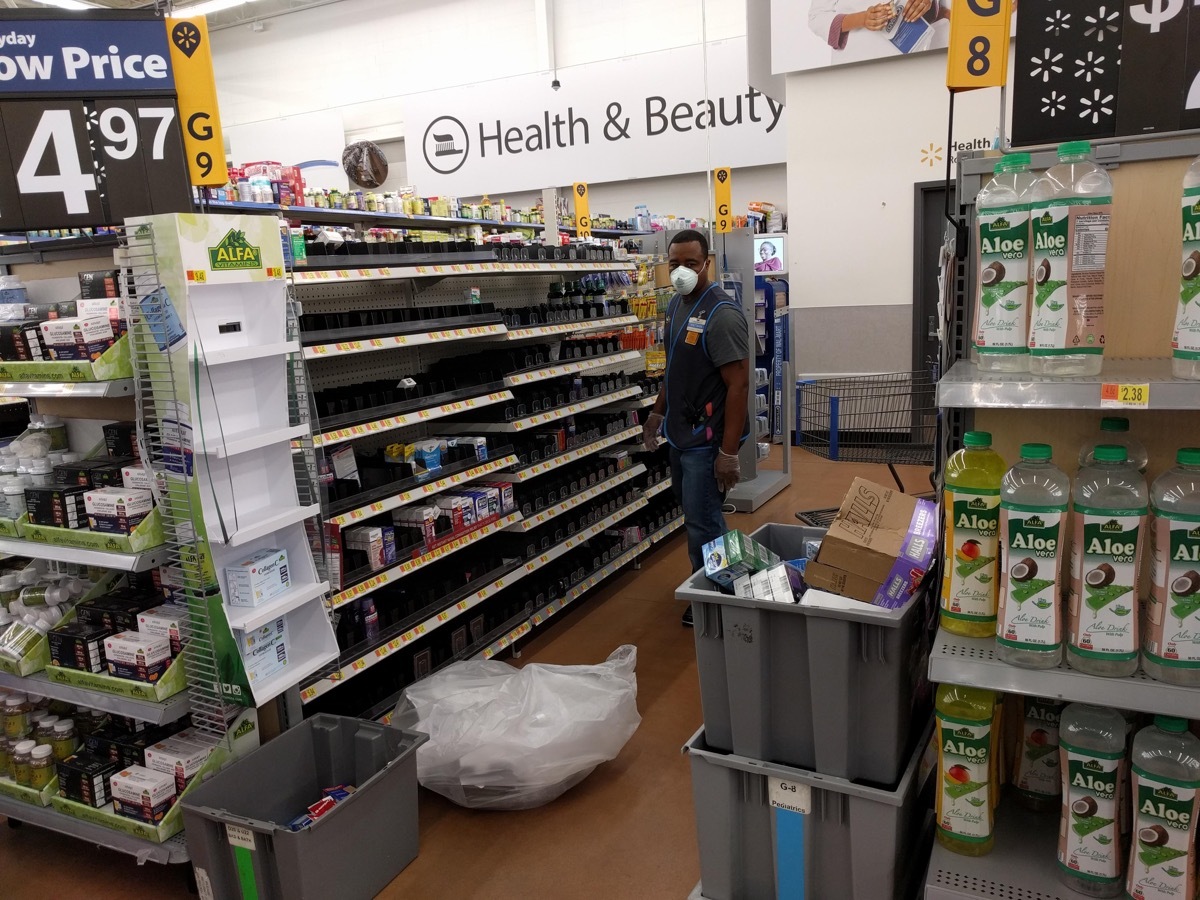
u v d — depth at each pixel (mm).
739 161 10609
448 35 12203
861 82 7531
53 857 2586
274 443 2297
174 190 2328
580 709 2652
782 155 10367
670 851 2422
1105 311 1711
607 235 9227
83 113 2223
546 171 11719
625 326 5191
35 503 2322
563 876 2340
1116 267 1743
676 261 3457
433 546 3182
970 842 1779
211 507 2131
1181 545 1446
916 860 1987
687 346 3459
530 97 11617
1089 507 1505
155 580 2527
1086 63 1678
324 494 2566
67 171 2227
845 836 1880
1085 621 1536
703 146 10758
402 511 3193
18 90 2168
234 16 13172
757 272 9125
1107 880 1634
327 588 2428
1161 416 1776
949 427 1951
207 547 2133
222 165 2346
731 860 2031
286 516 2299
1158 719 1527
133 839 2283
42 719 2574
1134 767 1582
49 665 2381
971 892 1676
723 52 10453
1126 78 1662
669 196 11312
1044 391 1444
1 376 2266
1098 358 1522
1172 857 1546
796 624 1851
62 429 2652
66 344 2145
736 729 1953
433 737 2596
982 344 1620
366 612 2912
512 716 2615
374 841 2268
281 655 2373
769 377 7828
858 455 4602
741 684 1917
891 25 7219
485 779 2549
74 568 2758
